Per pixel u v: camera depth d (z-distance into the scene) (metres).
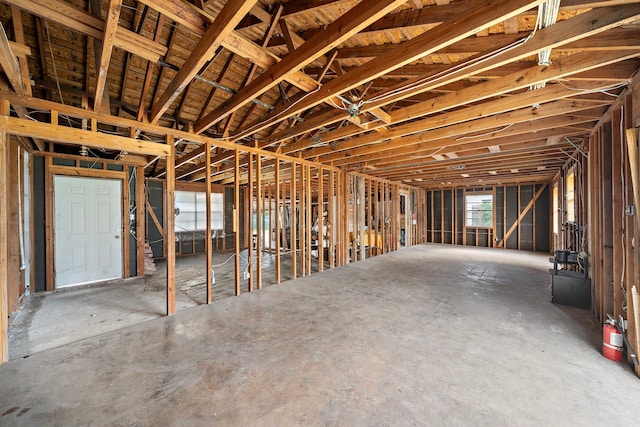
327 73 3.27
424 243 10.90
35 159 4.36
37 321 3.24
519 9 1.52
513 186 9.29
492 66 2.14
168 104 3.00
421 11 2.17
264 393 1.91
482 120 3.76
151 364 2.29
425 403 1.80
